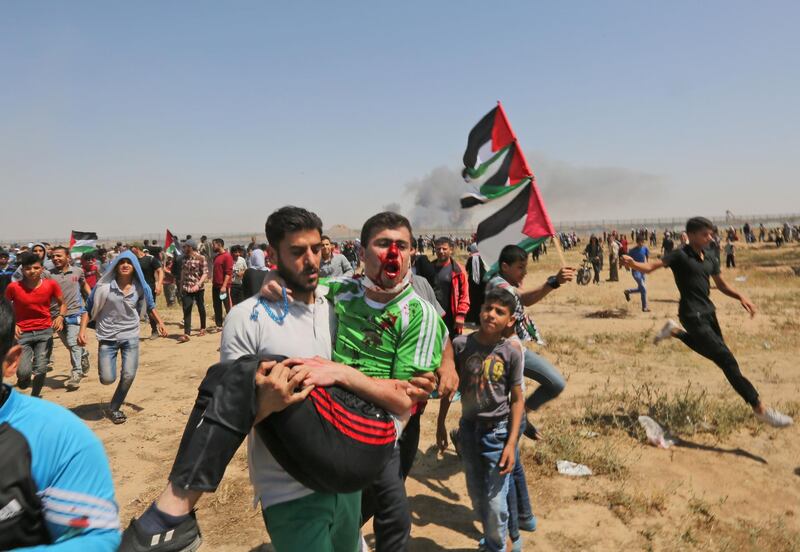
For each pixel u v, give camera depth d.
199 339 11.00
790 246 43.91
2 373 1.32
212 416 1.48
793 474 4.55
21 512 1.25
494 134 4.85
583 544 3.55
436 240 5.50
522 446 5.03
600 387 6.95
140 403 6.71
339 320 2.19
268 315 2.03
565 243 60.59
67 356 9.88
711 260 5.18
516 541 3.31
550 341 9.86
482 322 3.17
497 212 4.80
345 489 1.74
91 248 15.48
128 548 1.33
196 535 1.42
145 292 5.99
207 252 21.91
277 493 1.96
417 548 3.54
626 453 4.91
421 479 4.53
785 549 3.52
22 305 6.27
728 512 3.97
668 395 6.54
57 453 1.30
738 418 5.65
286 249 2.03
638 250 13.61
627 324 11.81
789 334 10.20
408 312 2.13
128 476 4.62
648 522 3.81
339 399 1.76
